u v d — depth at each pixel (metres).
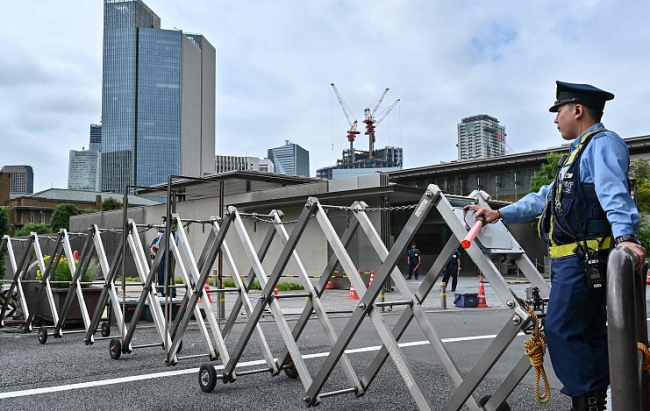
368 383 4.45
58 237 8.34
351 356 6.61
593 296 2.65
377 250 4.01
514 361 6.34
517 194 37.94
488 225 3.25
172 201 6.23
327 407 4.42
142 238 28.55
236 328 9.27
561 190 2.76
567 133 2.89
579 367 2.64
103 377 5.52
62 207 67.56
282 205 21.47
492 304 13.88
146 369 5.89
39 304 8.75
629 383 1.52
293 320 10.41
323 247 20.28
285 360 5.39
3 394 4.86
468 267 29.80
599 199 2.51
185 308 6.11
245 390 4.97
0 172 96.38
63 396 4.79
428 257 27.83
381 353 4.34
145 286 6.61
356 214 4.25
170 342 6.21
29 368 5.96
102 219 32.84
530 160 36.94
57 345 7.53
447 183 41.34
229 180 24.03
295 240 4.66
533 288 3.21
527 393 4.86
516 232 30.08
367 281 18.17
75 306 9.22
